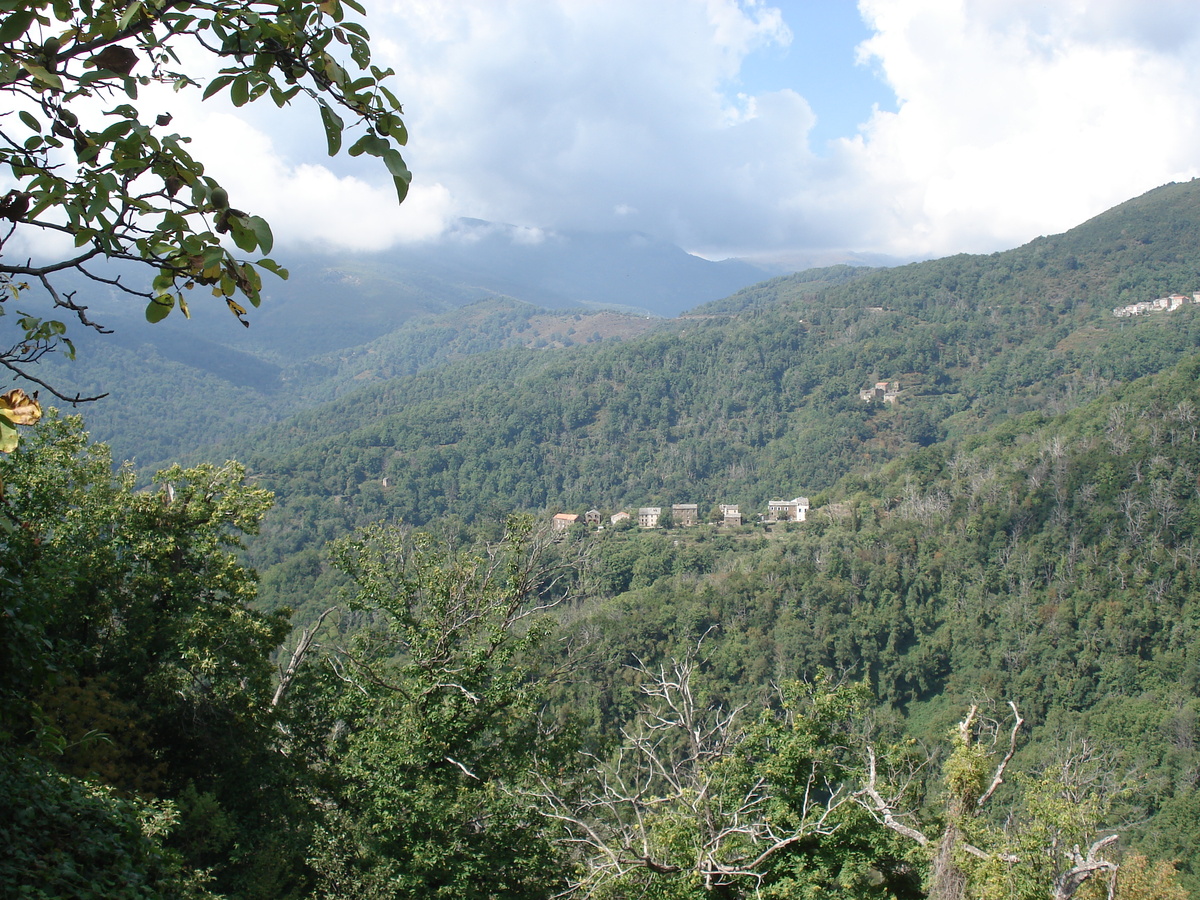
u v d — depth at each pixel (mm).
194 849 13961
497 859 14992
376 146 3104
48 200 2924
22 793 6004
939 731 55750
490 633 16469
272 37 2943
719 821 15172
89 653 15336
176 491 18406
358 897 15531
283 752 18688
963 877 13375
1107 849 16344
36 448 15906
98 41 2951
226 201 2904
